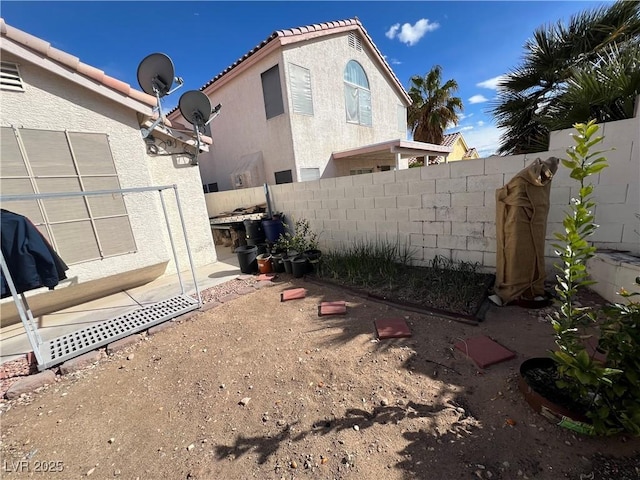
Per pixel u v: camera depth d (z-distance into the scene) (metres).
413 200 4.55
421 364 2.52
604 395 1.60
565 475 1.48
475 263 4.10
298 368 2.65
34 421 2.33
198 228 6.38
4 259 2.90
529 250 3.09
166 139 5.68
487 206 3.84
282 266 5.61
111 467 1.85
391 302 3.71
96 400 2.52
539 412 1.84
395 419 1.97
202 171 12.75
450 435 1.80
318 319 3.55
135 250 5.00
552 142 3.27
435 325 3.10
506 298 3.28
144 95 4.87
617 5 4.24
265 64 8.67
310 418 2.06
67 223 4.26
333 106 9.81
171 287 5.18
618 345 1.51
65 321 4.05
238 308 4.14
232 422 2.11
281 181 9.37
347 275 4.76
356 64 10.68
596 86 3.38
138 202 5.01
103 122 4.54
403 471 1.62
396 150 8.71
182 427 2.12
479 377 2.27
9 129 3.75
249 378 2.59
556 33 4.73
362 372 2.49
